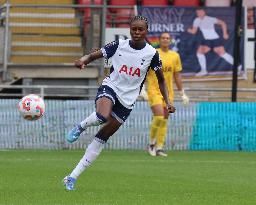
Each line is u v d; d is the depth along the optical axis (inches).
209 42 2092.8
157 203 826.8
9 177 1102.4
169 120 1844.2
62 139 1834.4
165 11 2080.5
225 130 1856.5
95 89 2014.0
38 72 2100.1
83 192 916.6
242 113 1857.8
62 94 2038.6
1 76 2100.1
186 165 1376.7
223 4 2272.4
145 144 1839.3
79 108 1829.5
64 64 2095.2
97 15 2087.8
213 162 1459.2
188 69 2096.5
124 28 2108.8
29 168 1261.1
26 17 2206.0
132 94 930.7
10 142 1835.6
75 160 1455.5
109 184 1021.8
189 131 1850.4
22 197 861.8
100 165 1348.4
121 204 812.0
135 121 1835.6
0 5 2244.1
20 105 946.1
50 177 1106.1
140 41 927.0
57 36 2193.7
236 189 987.9
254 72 2103.8
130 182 1053.8
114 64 930.1
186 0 2269.9
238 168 1327.5
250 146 1855.3
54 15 2217.0
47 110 1836.9
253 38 2091.5
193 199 869.2
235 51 1844.2
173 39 2085.4
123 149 1836.9
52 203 811.4
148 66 935.7
